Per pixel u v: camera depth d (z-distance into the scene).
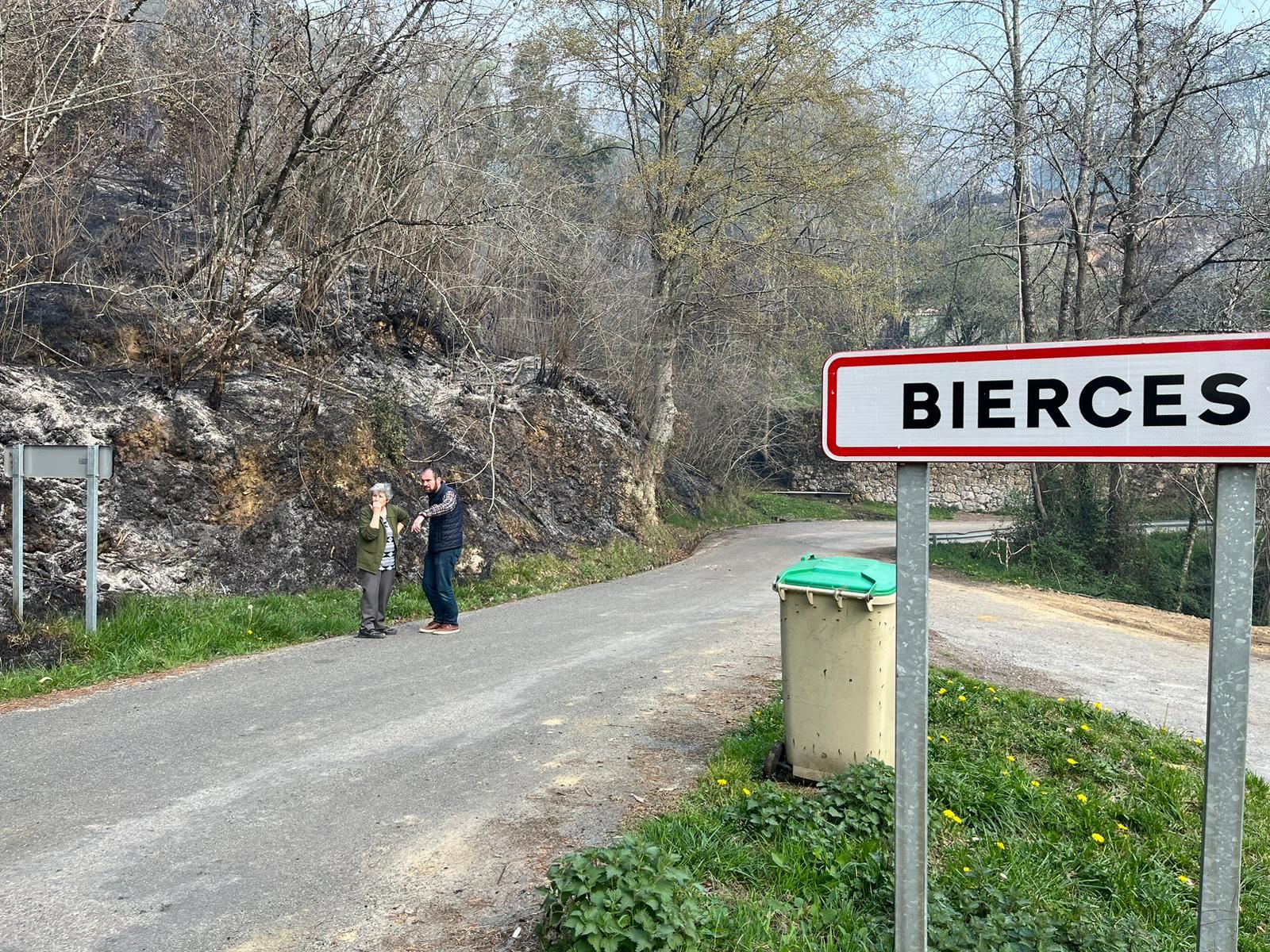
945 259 32.59
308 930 3.61
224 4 11.59
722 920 3.39
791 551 22.05
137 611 9.17
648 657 8.74
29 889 3.95
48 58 10.82
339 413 13.55
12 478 9.18
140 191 15.59
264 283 14.48
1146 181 21.61
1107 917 4.09
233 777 5.36
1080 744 6.56
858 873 3.86
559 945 3.20
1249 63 20.14
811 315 28.89
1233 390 2.11
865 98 22.31
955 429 2.43
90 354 11.97
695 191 22.59
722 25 22.20
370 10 11.10
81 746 5.93
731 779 4.99
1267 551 24.78
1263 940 4.41
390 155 13.71
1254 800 6.33
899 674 2.46
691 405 33.12
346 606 10.95
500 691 7.36
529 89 17.38
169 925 3.64
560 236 17.98
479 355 17.36
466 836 4.48
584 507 18.52
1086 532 23.62
